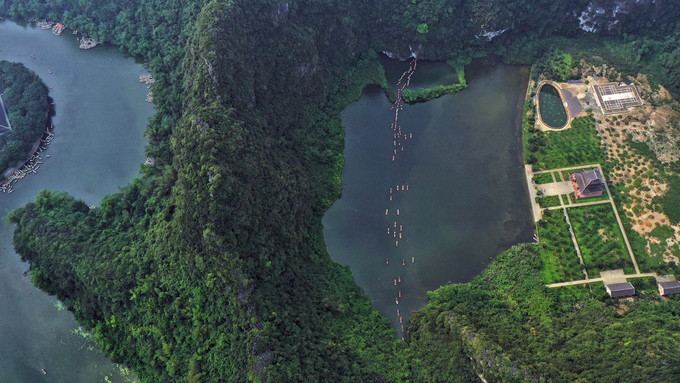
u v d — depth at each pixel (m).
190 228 104.88
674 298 111.06
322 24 146.38
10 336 117.00
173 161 121.12
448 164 139.00
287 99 135.12
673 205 124.50
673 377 88.06
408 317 115.38
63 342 115.19
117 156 144.50
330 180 134.12
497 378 95.44
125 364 109.62
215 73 116.31
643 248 119.44
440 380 100.44
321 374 95.69
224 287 100.94
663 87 146.75
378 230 128.38
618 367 92.25
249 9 126.06
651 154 134.00
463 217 129.25
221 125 110.56
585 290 114.00
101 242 116.88
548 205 127.69
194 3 140.62
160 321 103.44
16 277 125.31
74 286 115.94
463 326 103.12
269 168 116.19
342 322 109.31
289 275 110.25
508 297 112.75
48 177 142.12
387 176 137.62
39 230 121.25
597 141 137.12
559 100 148.12
